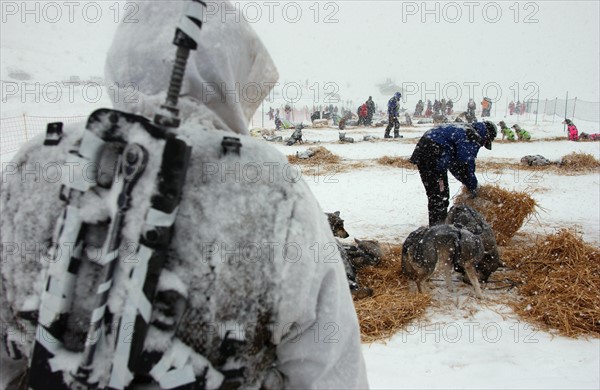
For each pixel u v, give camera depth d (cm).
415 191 1042
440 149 644
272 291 98
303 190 110
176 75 97
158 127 92
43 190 105
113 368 88
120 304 89
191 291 93
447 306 484
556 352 396
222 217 96
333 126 3086
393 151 1675
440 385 346
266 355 103
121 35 121
